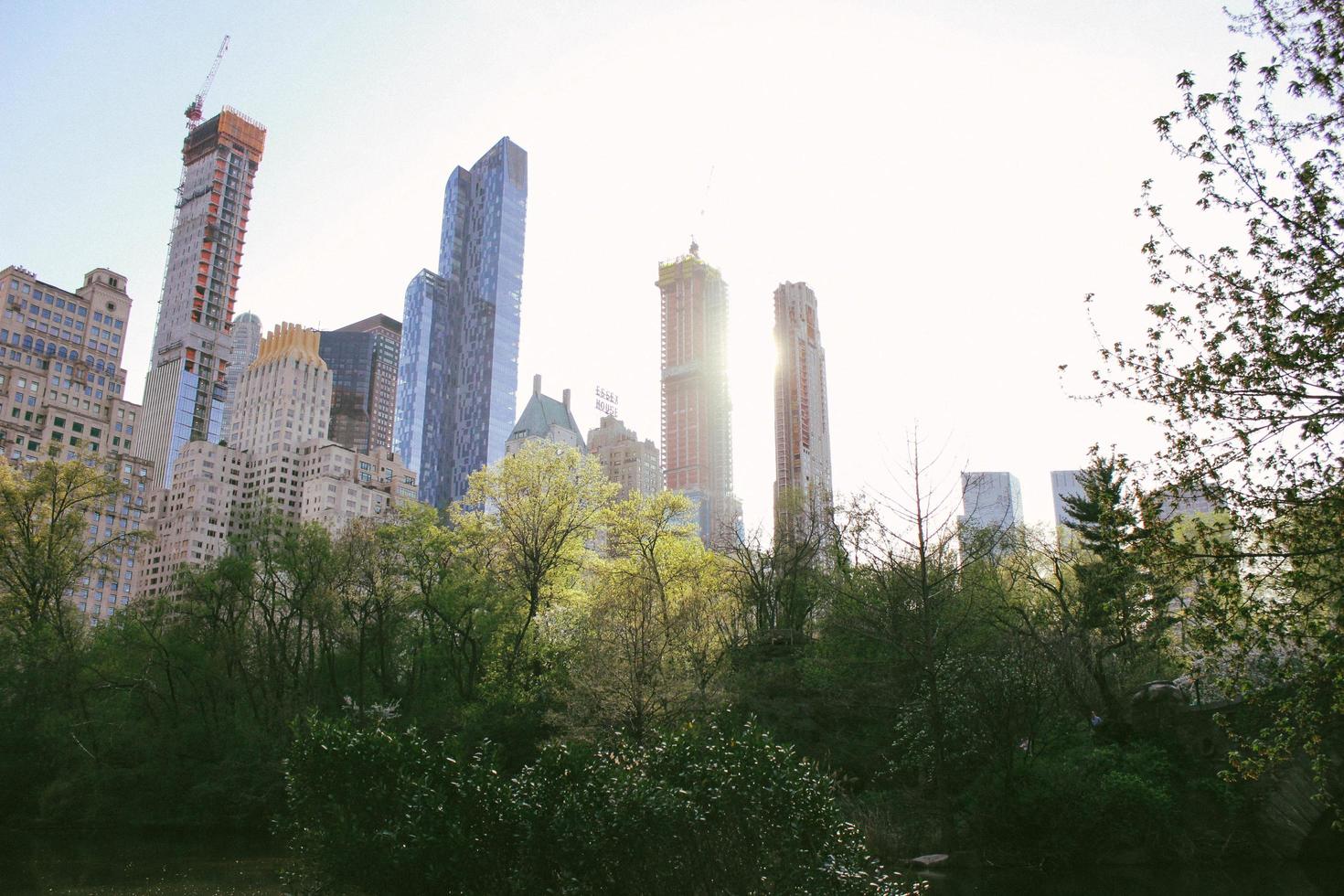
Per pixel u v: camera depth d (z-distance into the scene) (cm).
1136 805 3466
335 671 5694
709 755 1742
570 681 4559
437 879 1673
